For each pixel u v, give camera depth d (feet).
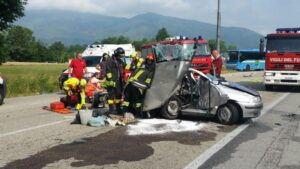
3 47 125.59
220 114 36.45
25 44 440.86
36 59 445.37
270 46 74.18
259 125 36.37
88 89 46.29
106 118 35.88
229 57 186.29
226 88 36.70
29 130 32.60
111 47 74.38
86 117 35.12
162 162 23.79
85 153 25.46
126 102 39.22
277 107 49.60
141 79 38.06
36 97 61.98
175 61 37.24
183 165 23.24
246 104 35.83
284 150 27.04
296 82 72.59
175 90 37.52
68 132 31.83
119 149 26.61
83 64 56.39
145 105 38.09
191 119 38.68
